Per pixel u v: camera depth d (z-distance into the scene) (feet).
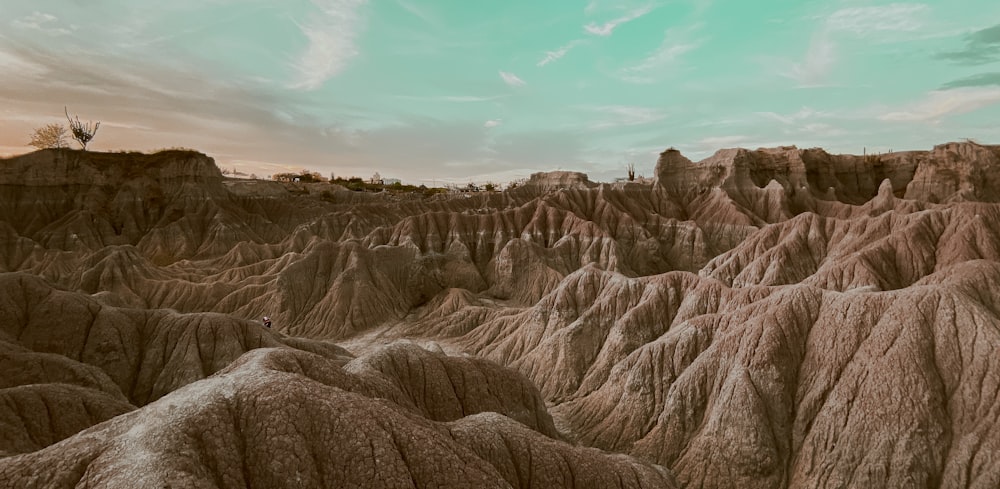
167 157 430.20
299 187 570.05
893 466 101.91
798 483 111.14
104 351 146.92
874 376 113.39
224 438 64.85
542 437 89.04
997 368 105.60
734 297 161.48
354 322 264.31
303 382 73.97
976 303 118.83
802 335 132.57
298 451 64.85
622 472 87.81
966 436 101.24
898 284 194.08
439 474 65.87
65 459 59.72
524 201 521.24
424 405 108.06
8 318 146.51
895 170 467.93
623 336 171.22
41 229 352.90
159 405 69.21
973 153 405.39
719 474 118.01
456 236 360.69
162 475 55.16
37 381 117.29
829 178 470.39
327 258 296.10
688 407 133.39
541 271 320.50
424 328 254.88
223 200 435.53
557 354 181.57
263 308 266.36
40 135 464.24
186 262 315.17
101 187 398.42
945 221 216.33
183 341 152.46
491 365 127.65
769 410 121.49
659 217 411.75
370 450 65.72
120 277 253.24
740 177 438.40
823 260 248.32
